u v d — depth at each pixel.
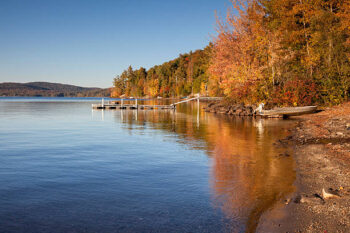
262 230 4.85
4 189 7.20
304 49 35.28
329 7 35.09
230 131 18.95
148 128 21.38
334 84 29.67
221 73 41.88
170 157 11.03
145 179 8.05
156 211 5.72
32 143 14.58
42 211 5.78
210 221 5.23
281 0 36.94
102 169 9.23
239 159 10.48
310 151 11.27
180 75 133.38
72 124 24.55
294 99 30.62
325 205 5.75
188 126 22.48
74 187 7.36
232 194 6.68
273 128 20.17
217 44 41.97
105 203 6.20
